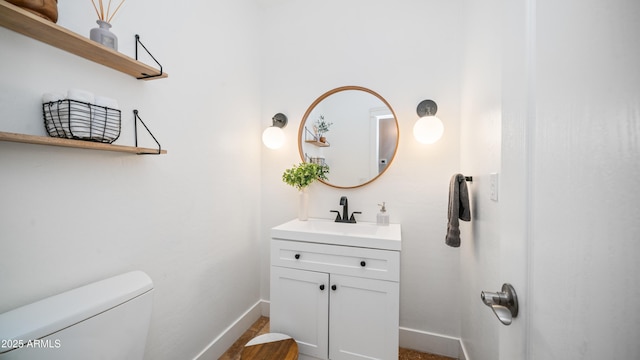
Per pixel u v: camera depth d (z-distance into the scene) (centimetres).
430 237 166
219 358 156
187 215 135
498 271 94
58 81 83
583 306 40
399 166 173
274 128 190
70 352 73
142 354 95
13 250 74
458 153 160
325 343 137
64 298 81
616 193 37
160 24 120
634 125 35
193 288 139
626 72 36
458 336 160
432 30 165
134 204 108
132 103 106
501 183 58
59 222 83
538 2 47
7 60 72
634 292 35
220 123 160
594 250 39
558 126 44
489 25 105
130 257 106
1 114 71
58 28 72
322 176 187
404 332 169
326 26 189
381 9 176
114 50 87
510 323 51
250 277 192
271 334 141
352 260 133
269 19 203
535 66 47
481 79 116
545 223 45
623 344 36
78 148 88
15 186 74
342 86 185
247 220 188
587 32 40
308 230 150
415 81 169
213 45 154
